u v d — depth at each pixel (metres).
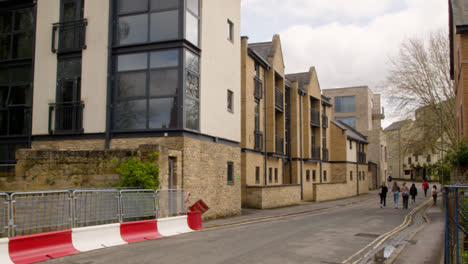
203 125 15.30
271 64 25.33
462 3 18.16
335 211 22.77
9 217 7.49
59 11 15.30
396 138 40.88
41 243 7.79
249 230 12.59
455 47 21.02
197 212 12.88
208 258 7.80
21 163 13.05
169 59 14.09
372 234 12.22
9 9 16.14
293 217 18.28
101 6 14.81
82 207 9.18
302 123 32.31
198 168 14.76
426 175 76.62
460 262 5.87
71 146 14.68
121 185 11.95
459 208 6.27
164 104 13.99
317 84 35.62
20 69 15.86
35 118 15.23
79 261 7.45
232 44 18.52
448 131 29.94
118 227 9.71
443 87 28.22
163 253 8.27
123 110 14.38
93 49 14.73
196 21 15.23
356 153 44.59
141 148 12.27
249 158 22.22
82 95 14.69
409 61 29.12
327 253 8.74
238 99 18.94
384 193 25.97
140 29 14.48
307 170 33.09
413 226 15.34
